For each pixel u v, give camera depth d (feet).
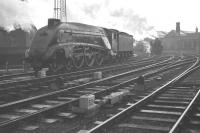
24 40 96.17
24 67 71.15
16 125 21.43
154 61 97.35
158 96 32.89
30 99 28.81
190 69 60.75
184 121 21.66
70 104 27.35
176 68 68.95
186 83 41.70
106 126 20.33
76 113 25.27
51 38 60.80
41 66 60.54
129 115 24.23
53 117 24.35
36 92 37.09
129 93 33.83
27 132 20.71
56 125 22.39
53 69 60.85
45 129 21.39
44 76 52.06
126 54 105.70
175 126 19.22
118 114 22.34
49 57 59.47
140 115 24.76
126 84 41.09
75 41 68.28
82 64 70.90
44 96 30.68
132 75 55.52
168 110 26.50
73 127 21.86
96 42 78.64
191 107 25.29
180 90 36.88
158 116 24.47
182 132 19.85
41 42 60.75
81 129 21.33
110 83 42.70
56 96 32.55
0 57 84.94
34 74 58.18
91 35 76.07
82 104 25.11
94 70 61.00
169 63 86.07
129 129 20.81
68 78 47.44
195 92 35.35
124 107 28.43
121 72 62.39
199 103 27.99
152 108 27.20
